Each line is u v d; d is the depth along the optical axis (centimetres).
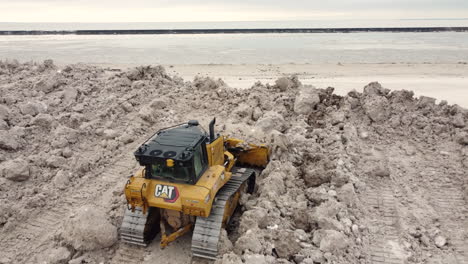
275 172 929
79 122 1289
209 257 693
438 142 1172
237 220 841
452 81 2405
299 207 830
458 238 767
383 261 710
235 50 5144
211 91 1568
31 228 843
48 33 12119
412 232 779
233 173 896
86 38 8825
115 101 1453
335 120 1263
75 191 978
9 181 958
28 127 1195
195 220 743
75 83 1579
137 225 727
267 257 667
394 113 1308
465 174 994
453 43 5738
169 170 710
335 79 2572
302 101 1355
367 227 801
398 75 2709
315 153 1055
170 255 739
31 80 1566
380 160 1092
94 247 752
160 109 1468
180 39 7906
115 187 989
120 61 3953
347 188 867
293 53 4644
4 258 752
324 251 704
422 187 961
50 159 1054
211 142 808
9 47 5769
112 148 1180
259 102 1424
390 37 7500
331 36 8181
